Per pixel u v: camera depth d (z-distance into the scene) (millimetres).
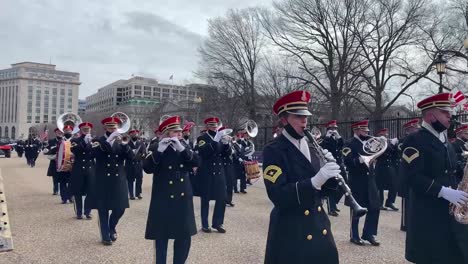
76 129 11555
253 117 41062
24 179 18672
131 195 13109
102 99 133375
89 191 9172
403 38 32406
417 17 31625
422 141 4367
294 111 3582
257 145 29062
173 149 5867
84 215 10078
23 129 131000
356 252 6934
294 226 3492
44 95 135250
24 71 132375
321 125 19609
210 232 8445
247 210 11031
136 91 114688
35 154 27203
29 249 7078
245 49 41938
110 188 7527
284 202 3361
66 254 6801
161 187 5797
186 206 5801
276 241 3557
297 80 38688
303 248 3432
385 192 14484
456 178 4559
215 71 44375
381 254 6824
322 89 34188
